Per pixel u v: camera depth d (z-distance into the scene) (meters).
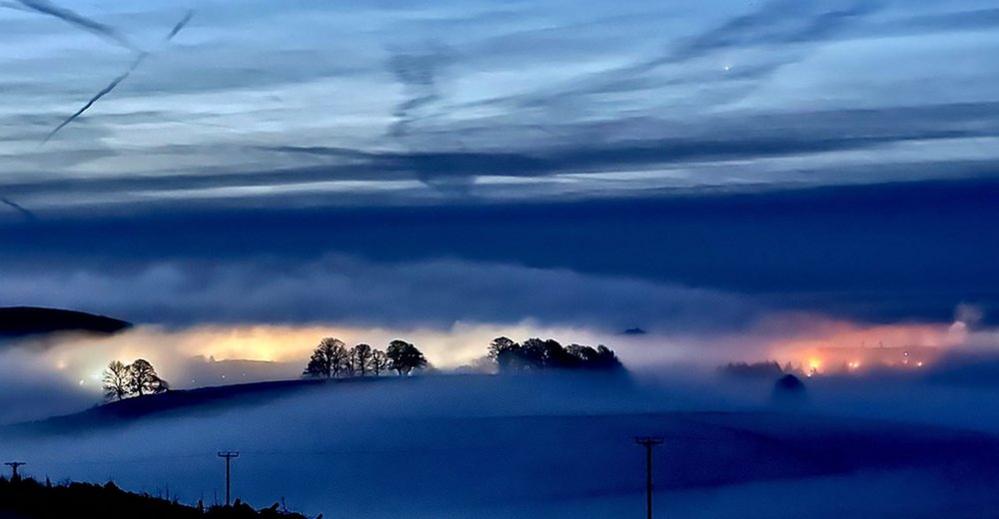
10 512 52.25
